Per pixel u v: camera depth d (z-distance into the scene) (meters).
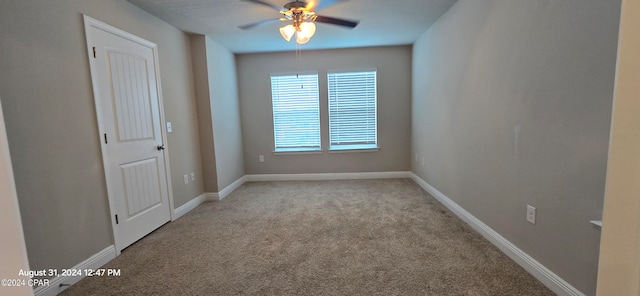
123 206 2.34
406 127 4.61
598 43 1.30
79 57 1.97
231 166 4.26
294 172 4.80
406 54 4.45
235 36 3.58
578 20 1.40
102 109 2.15
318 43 4.12
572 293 1.50
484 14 2.24
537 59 1.68
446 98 3.05
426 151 3.81
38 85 1.69
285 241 2.41
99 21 2.14
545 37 1.62
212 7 2.65
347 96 4.61
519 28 1.83
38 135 1.69
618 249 0.39
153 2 2.51
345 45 4.30
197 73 3.56
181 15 2.83
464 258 2.03
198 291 1.75
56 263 1.78
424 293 1.66
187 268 2.02
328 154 4.73
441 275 1.83
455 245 2.23
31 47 1.66
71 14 1.91
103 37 2.18
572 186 1.48
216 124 3.77
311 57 4.54
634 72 0.36
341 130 4.70
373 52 4.47
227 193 4.04
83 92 1.99
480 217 2.43
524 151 1.83
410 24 3.36
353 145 4.71
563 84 1.50
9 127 1.55
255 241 2.43
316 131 4.73
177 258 2.17
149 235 2.62
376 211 3.10
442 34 3.09
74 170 1.91
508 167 2.00
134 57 2.53
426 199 3.49
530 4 1.72
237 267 2.01
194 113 3.57
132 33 2.51
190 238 2.54
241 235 2.57
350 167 4.74
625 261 0.38
